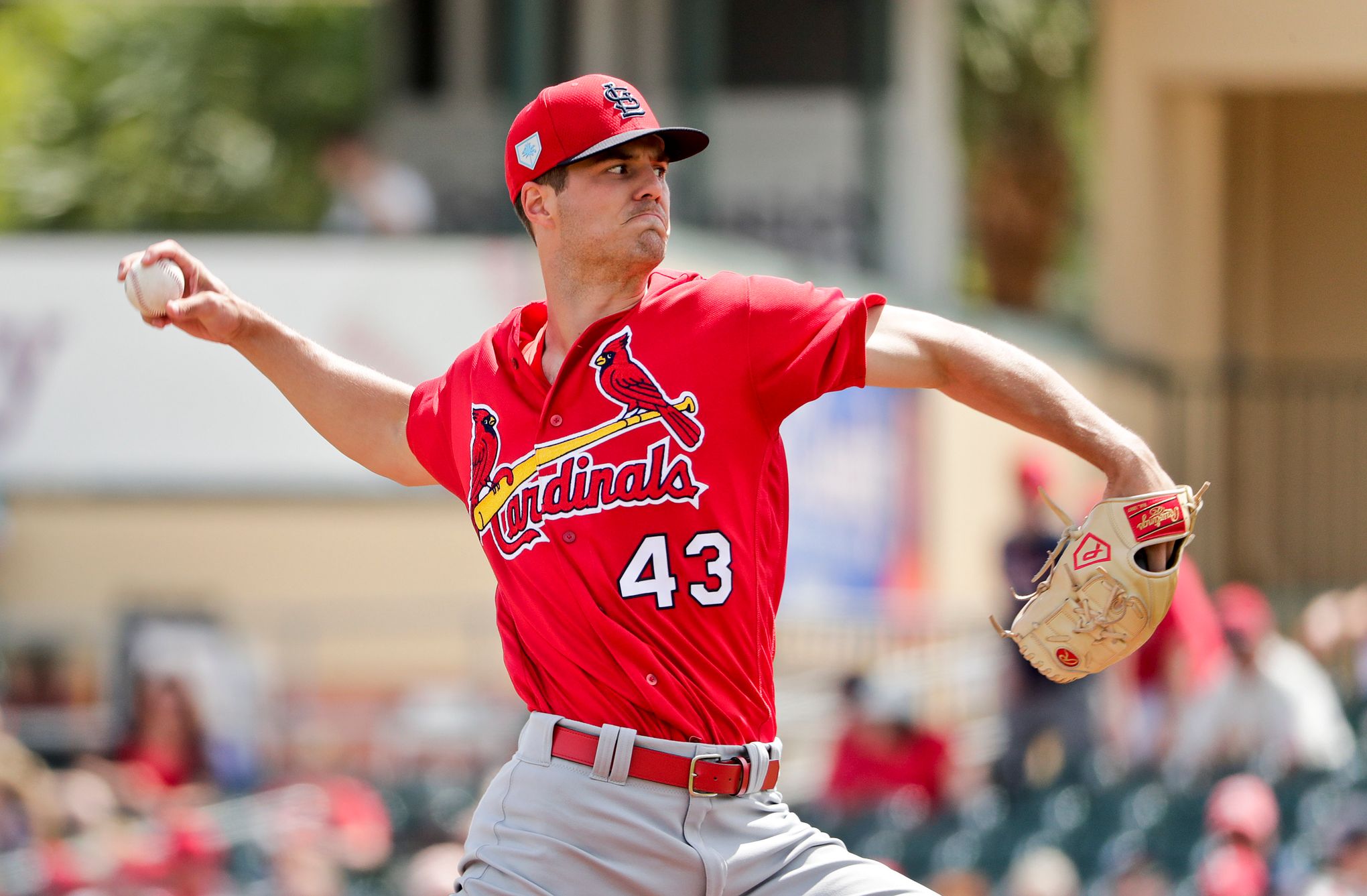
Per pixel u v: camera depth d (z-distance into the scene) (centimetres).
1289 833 2730
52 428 3956
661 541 992
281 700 3600
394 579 3969
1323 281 5709
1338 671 3862
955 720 3672
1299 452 5319
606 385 1007
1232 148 5750
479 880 1020
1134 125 5197
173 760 3206
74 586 3950
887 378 1006
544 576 1011
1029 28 5188
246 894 2773
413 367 3903
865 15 4609
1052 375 1011
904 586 4325
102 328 3956
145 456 3962
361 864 2927
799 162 4522
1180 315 5478
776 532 1033
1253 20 4878
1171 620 3056
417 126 4222
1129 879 2695
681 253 3941
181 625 3653
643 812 998
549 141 1017
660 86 4556
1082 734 3136
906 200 4672
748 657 1015
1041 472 3219
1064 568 1021
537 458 1018
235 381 3972
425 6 4459
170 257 1154
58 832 2864
